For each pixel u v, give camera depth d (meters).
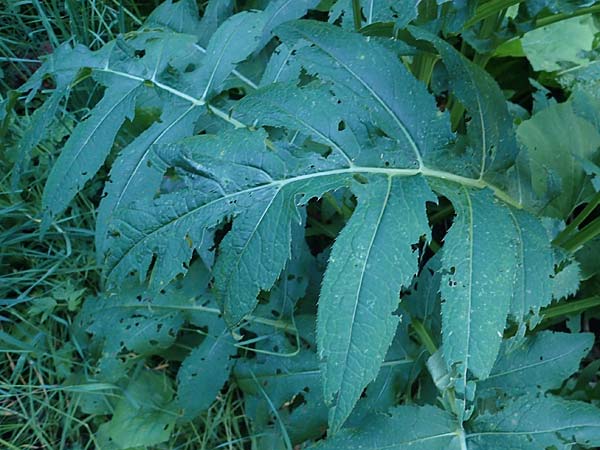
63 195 0.63
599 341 0.82
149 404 0.75
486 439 0.58
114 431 0.73
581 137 0.75
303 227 0.67
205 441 0.75
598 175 0.64
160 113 0.75
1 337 0.75
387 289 0.49
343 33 0.57
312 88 0.56
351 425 0.68
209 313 0.75
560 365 0.65
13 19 0.90
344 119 0.55
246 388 0.74
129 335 0.75
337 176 0.54
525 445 0.57
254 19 0.68
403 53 0.63
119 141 0.83
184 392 0.72
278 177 0.53
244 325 0.74
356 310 0.48
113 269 0.56
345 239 0.50
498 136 0.58
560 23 0.87
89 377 0.76
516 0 0.59
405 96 0.56
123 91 0.66
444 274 0.50
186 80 0.67
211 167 0.54
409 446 0.58
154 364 0.80
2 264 0.81
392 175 0.54
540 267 0.53
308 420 0.71
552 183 0.64
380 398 0.69
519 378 0.65
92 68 0.67
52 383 0.78
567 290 0.64
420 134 0.56
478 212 0.53
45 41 0.92
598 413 0.57
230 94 0.82
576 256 0.71
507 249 0.51
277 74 0.68
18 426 0.75
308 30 0.57
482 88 0.58
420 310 0.71
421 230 0.50
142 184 0.62
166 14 0.80
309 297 0.76
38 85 0.68
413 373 0.70
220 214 0.53
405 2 0.54
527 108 0.93
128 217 0.55
